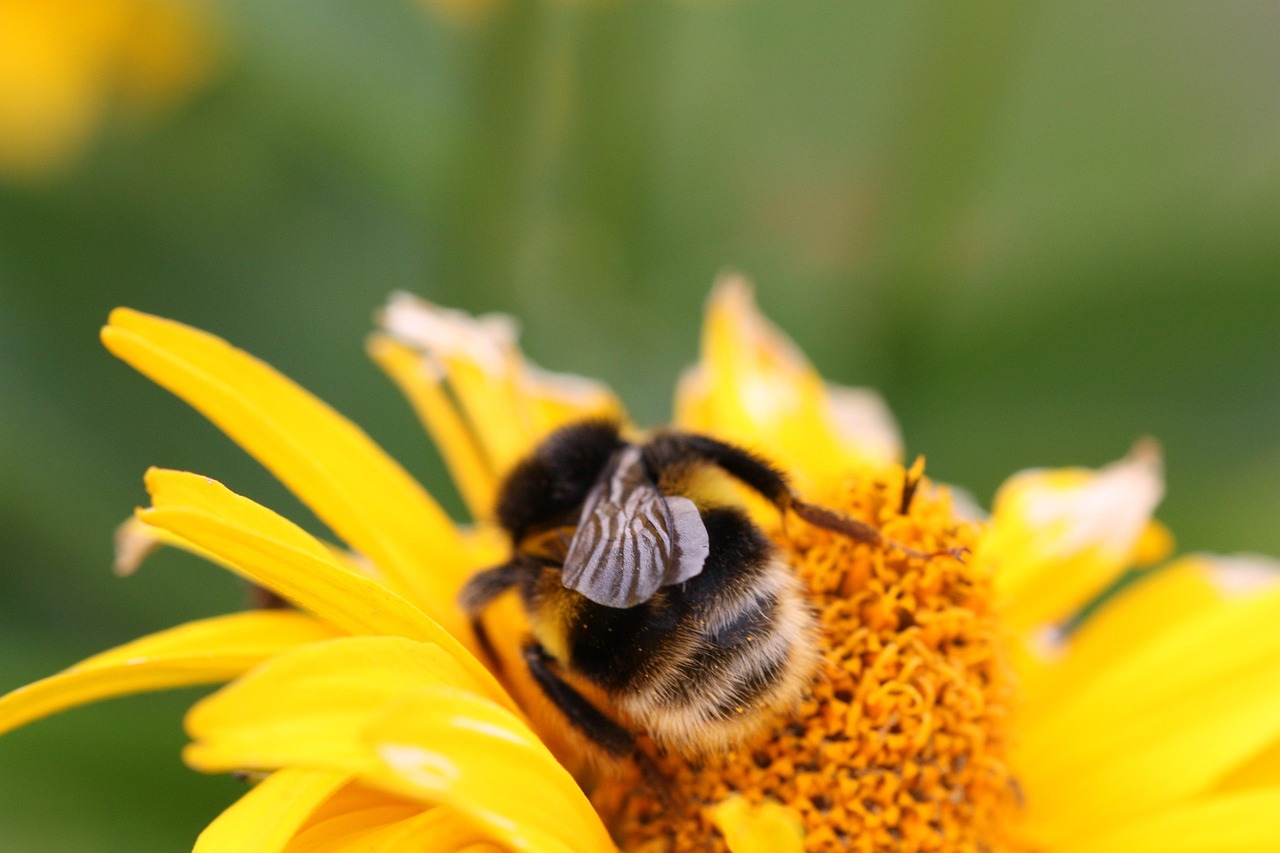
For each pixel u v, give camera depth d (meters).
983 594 0.16
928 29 0.22
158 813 0.18
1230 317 0.22
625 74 0.23
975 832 0.16
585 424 0.17
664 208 0.25
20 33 0.23
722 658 0.16
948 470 0.22
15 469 0.20
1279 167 0.23
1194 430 0.22
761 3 0.29
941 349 0.23
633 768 0.16
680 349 0.23
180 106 0.24
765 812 0.14
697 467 0.16
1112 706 0.17
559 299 0.23
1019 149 0.27
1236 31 0.30
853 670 0.16
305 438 0.16
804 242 0.25
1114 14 0.29
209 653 0.15
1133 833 0.17
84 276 0.22
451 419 0.18
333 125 0.24
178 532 0.14
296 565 0.15
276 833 0.14
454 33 0.23
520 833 0.14
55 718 0.19
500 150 0.22
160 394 0.21
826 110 0.28
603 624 0.16
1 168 0.23
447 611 0.16
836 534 0.16
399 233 0.24
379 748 0.14
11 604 0.20
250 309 0.22
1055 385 0.23
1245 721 0.17
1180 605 0.18
